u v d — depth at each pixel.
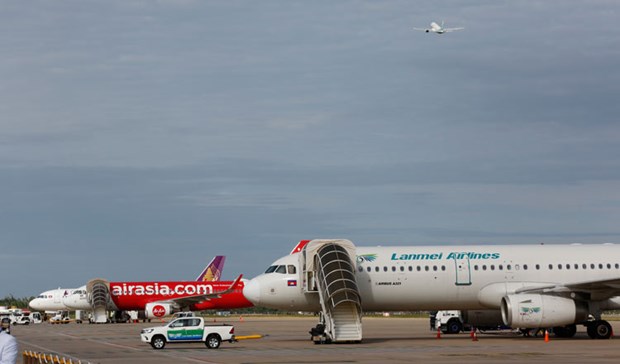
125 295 152.00
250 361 50.94
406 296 72.50
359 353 56.62
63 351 64.81
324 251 70.25
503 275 72.94
